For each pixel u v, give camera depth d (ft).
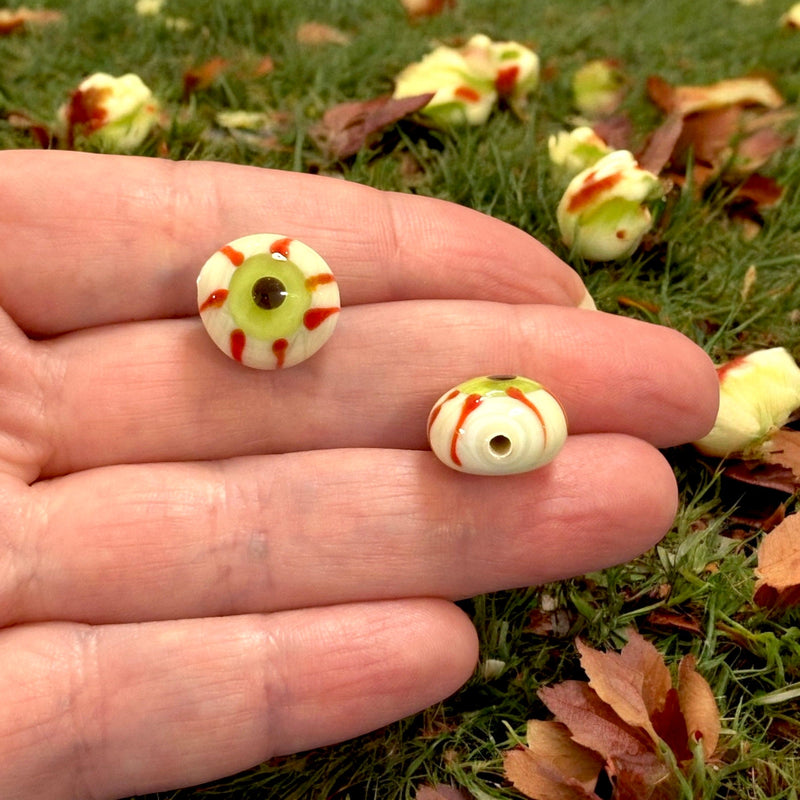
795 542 0.34
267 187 0.38
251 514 0.33
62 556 0.32
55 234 0.36
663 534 0.34
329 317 0.34
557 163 0.49
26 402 0.35
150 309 0.38
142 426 0.35
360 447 0.37
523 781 0.30
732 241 0.48
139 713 0.30
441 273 0.38
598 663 0.31
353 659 0.31
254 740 0.31
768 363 0.39
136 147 0.50
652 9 0.71
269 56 0.61
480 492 0.33
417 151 0.53
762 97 0.58
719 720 0.31
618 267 0.46
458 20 0.68
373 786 0.32
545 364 0.36
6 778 0.29
